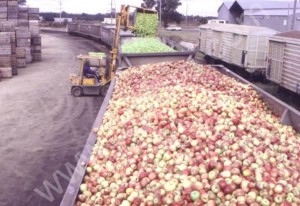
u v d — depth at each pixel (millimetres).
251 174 4770
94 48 45688
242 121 6625
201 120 6590
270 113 8656
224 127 6207
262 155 5258
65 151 11461
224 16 54156
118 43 17938
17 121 14602
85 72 18641
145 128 6391
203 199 4395
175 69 11867
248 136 5922
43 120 14758
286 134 6695
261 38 21891
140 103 7816
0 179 9516
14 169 10125
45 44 50656
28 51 31375
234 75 12094
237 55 23766
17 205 8258
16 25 33281
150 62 15391
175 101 7469
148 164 5301
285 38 17875
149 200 4453
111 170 5406
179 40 51156
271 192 4441
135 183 4906
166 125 6422
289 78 17469
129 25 19078
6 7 33469
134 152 5660
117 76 12312
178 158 5242
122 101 8320
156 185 4727
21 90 20328
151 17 20609
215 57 29141
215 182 4609
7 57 24031
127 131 6457
